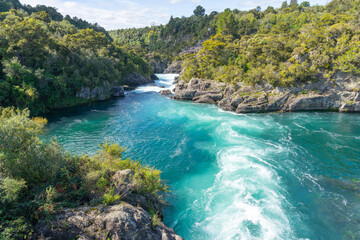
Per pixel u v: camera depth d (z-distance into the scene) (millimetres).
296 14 145625
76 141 39844
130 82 110062
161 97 83000
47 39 69125
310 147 35969
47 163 16562
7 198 12555
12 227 11727
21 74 54219
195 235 18859
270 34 106500
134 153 34906
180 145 38031
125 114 59219
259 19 186250
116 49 115688
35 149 16344
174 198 23828
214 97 70375
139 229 14336
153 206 20188
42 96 58875
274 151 34594
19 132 16359
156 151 35656
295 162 31047
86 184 16938
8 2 134000
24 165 15641
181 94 77375
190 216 21062
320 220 20188
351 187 25141
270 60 68375
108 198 15383
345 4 126438
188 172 29312
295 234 18688
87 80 70875
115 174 19438
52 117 55812
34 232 12812
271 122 50000
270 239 18219
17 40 61000
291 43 73500
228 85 68938
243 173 28438
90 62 77812
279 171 28672
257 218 20547
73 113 60031
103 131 45406
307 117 53031
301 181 26438
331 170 28922
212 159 32656
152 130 46062
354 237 18281
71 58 73625
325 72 58906
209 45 89250
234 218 20672
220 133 43500
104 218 13945
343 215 20750
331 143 37375
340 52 57719
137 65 119625
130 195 18375
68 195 15898
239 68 72500
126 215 14398
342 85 56688
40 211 13523
